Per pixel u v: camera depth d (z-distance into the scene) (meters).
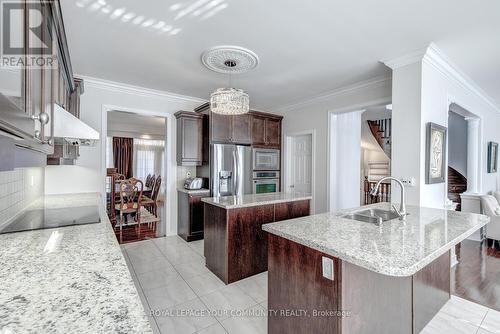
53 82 1.15
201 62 2.98
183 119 4.22
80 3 1.91
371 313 1.42
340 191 4.45
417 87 2.70
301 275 1.48
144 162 8.50
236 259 2.67
